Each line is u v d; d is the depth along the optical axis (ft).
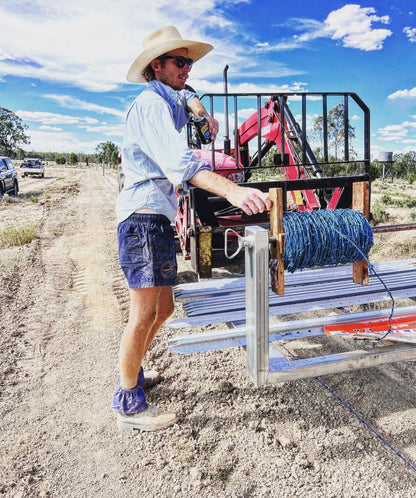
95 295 17.02
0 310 15.29
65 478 7.48
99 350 12.25
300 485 7.11
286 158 18.39
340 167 68.64
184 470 7.55
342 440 8.13
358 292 9.76
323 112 12.98
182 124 8.02
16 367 11.35
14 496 7.07
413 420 8.60
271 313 8.82
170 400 9.58
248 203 6.11
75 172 185.47
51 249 25.31
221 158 16.63
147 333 7.96
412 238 21.76
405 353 7.93
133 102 7.37
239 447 8.05
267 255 6.71
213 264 14.14
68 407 9.55
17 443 8.37
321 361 7.57
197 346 7.84
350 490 6.95
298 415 8.95
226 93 12.32
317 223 7.37
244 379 10.36
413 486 6.98
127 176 7.38
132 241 7.28
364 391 9.70
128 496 7.05
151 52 7.40
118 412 8.55
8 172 58.44
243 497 6.91
